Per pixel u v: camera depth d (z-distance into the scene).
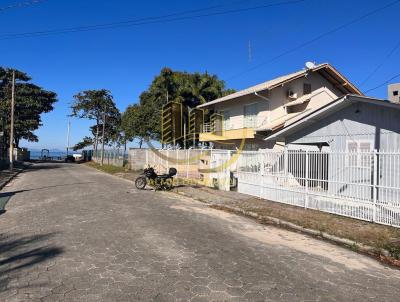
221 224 9.81
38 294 4.80
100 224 9.12
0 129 45.62
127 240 7.61
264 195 14.52
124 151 35.81
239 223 10.12
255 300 4.78
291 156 13.11
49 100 51.50
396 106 11.55
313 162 12.17
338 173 11.79
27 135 50.38
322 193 11.70
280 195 13.56
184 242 7.61
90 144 65.81
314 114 14.35
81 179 22.66
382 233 8.75
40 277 5.42
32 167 38.03
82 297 4.73
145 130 38.19
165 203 13.19
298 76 23.91
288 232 9.30
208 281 5.41
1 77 47.47
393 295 5.23
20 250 6.81
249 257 6.73
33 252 6.69
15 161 44.88
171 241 7.64
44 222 9.29
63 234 8.02
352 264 6.71
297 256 7.00
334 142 14.12
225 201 13.85
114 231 8.38
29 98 48.19
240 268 6.07
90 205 12.07
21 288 5.00
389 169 10.26
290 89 24.53
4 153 43.62
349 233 8.77
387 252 7.38
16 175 26.36
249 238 8.32
